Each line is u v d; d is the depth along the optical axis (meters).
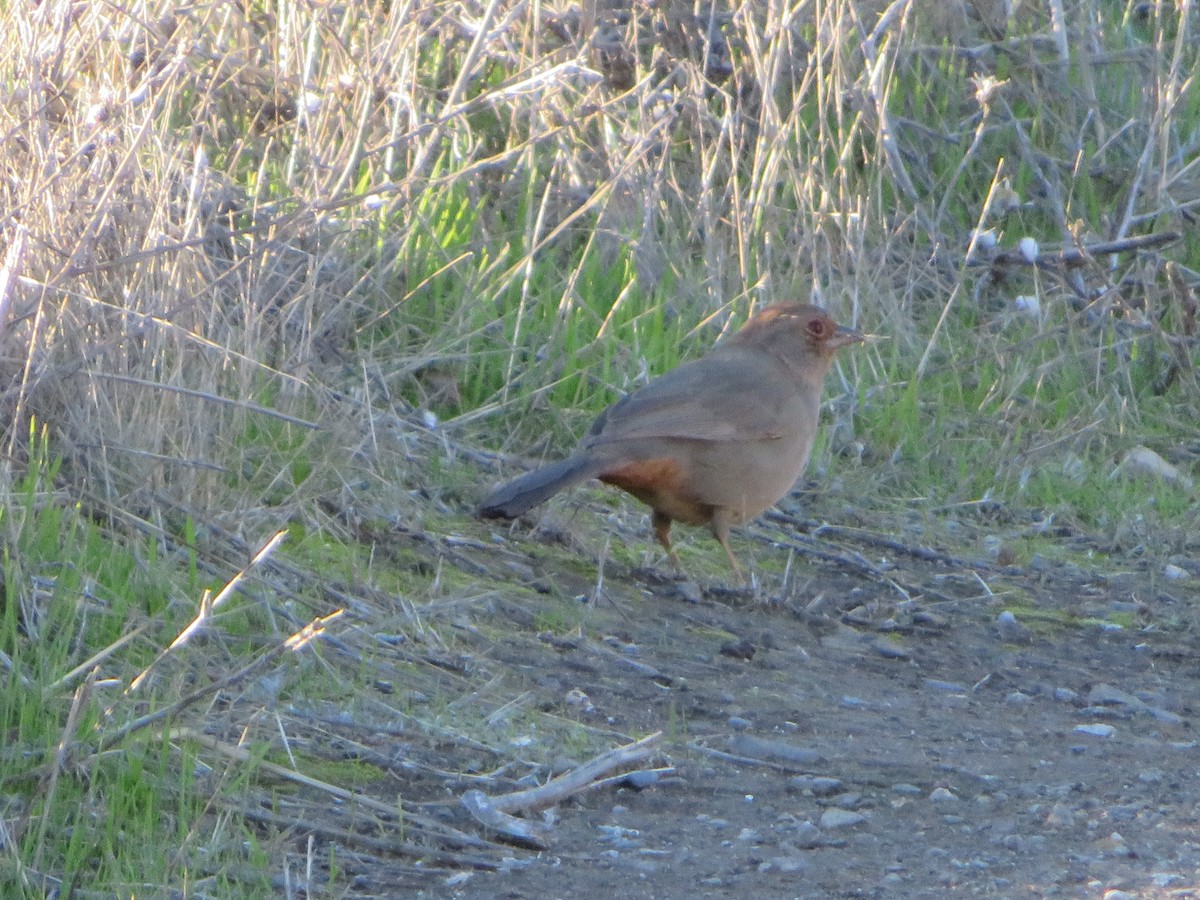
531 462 12.11
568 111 14.84
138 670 7.54
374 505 10.66
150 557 8.38
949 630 10.91
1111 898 6.56
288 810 6.83
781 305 11.52
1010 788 8.02
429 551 10.38
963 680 9.95
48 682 6.95
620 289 14.13
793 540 12.26
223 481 9.84
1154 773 8.35
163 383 9.72
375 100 13.62
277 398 10.93
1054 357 15.54
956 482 13.67
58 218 9.58
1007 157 17.58
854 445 13.84
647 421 10.49
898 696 9.49
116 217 9.96
